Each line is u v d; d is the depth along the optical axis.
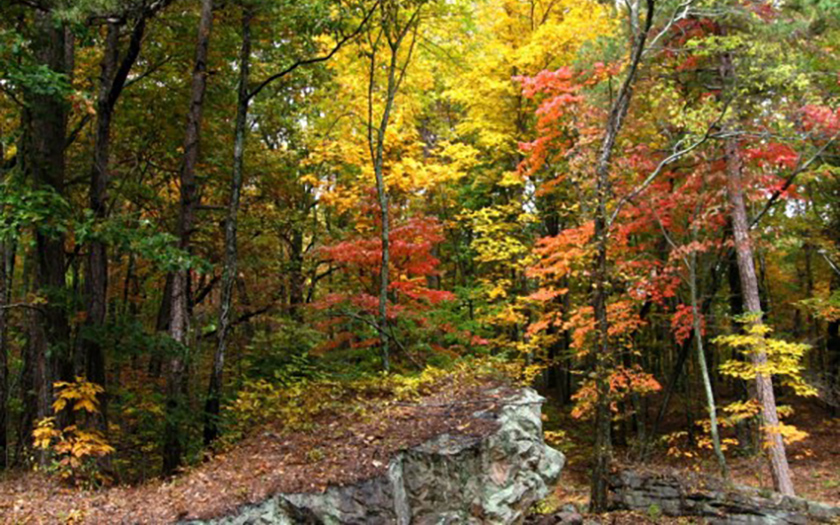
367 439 7.50
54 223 7.66
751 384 18.12
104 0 8.08
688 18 13.73
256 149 14.82
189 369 13.80
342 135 15.09
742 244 13.56
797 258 24.47
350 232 14.14
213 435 9.30
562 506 11.25
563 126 13.62
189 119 10.05
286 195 16.39
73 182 11.84
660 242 17.61
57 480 7.57
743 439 17.66
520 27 17.66
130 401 10.92
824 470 16.28
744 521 10.90
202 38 10.13
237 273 14.67
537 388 24.64
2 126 12.35
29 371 11.46
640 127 13.80
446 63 15.30
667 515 11.34
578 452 17.83
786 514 10.85
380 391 9.79
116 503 6.48
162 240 8.07
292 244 16.62
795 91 12.76
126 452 11.05
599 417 12.04
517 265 15.61
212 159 13.27
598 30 15.87
